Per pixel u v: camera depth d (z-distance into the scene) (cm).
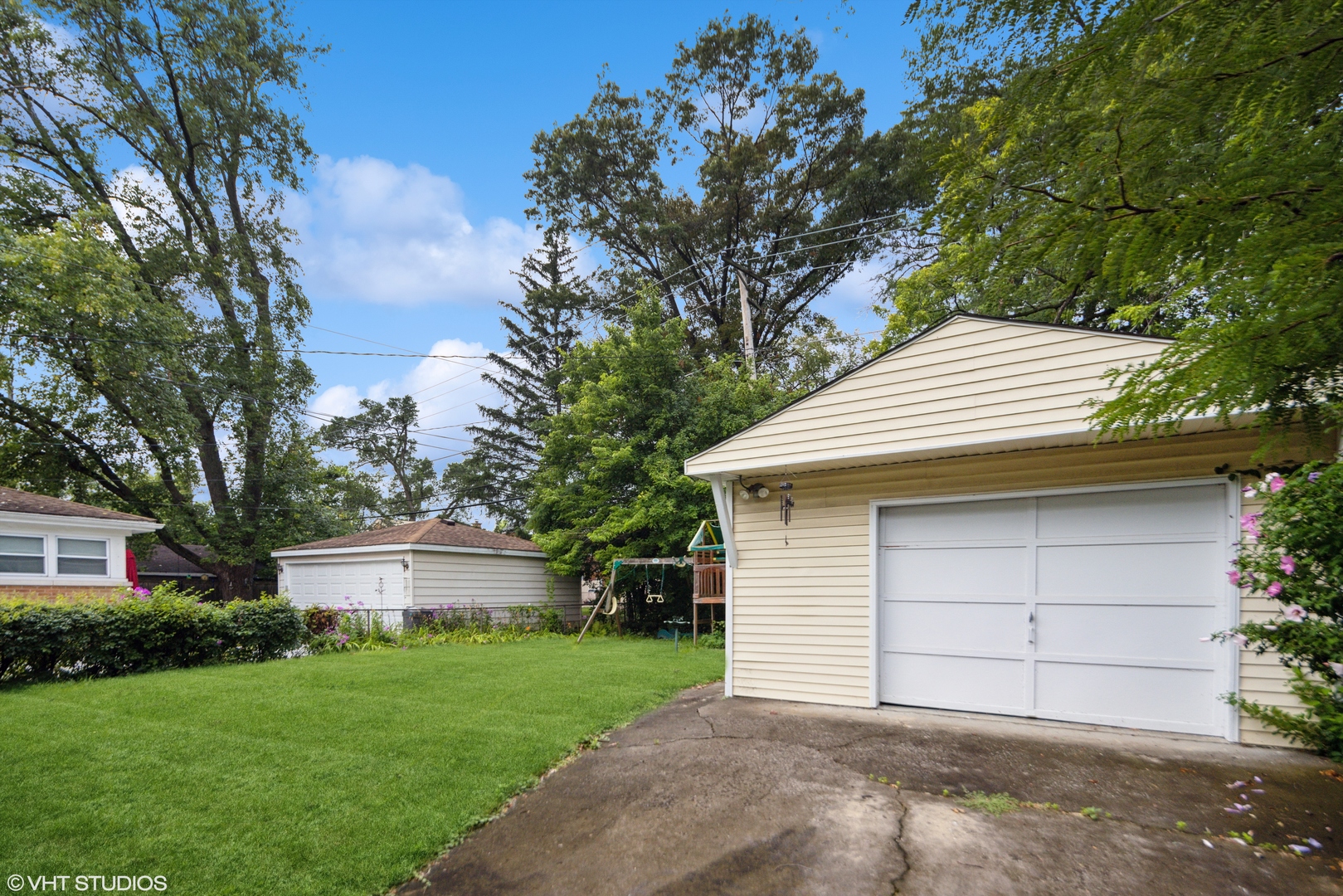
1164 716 581
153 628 1005
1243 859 365
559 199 2952
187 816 466
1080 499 632
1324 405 222
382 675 930
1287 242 191
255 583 2611
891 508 724
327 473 2505
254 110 2241
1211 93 192
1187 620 579
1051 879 358
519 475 3672
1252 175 191
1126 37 191
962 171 225
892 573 716
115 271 1712
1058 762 514
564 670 984
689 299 3039
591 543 1912
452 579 1834
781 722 656
